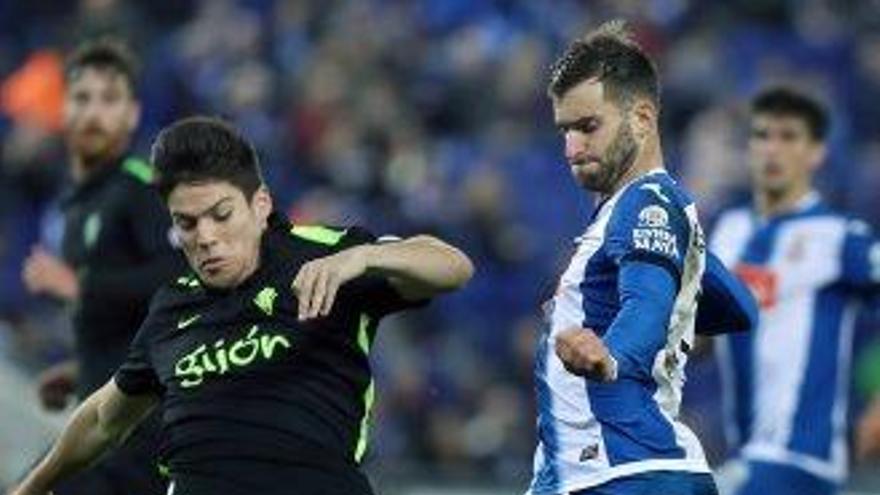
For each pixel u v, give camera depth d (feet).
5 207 173.37
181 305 62.44
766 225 98.58
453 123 173.99
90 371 83.66
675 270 60.08
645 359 58.08
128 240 83.82
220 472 59.88
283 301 60.64
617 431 61.62
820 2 187.11
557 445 62.64
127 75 86.94
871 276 96.53
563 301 62.75
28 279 84.69
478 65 176.24
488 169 163.94
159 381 62.69
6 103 186.39
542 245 160.66
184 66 179.52
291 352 60.34
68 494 79.15
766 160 97.96
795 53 182.19
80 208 85.51
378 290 60.54
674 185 62.23
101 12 181.37
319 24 183.42
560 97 62.39
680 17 183.11
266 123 171.73
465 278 59.88
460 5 183.83
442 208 161.48
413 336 153.48
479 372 153.07
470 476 141.90
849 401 98.89
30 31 197.98
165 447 61.67
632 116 62.08
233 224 60.08
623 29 64.03
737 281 67.46
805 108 97.14
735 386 97.81
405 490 140.46
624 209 61.16
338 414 60.49
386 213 163.43
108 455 79.30
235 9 186.19
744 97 174.19
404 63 179.52
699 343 92.63
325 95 173.27
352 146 167.94
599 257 61.87
